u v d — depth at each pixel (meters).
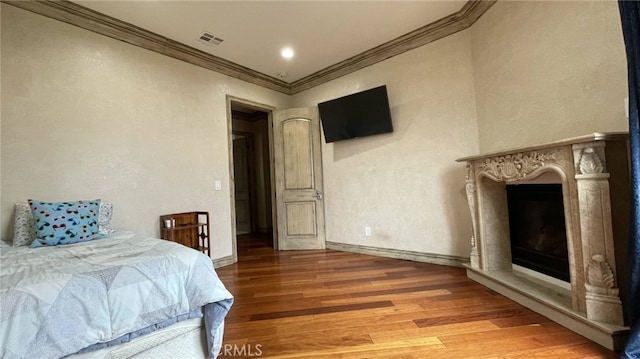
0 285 1.03
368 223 3.76
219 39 3.11
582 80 1.83
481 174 2.43
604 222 1.51
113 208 2.60
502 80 2.52
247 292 2.53
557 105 2.01
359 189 3.84
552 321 1.79
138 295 1.23
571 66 1.90
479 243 2.55
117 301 1.17
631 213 1.38
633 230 1.37
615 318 1.48
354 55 3.68
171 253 1.47
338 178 4.07
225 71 3.69
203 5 2.51
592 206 1.55
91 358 1.12
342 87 3.98
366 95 3.54
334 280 2.77
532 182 2.20
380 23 2.98
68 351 1.02
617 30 1.64
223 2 2.48
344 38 3.24
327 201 4.22
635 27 1.34
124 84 2.74
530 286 2.11
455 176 3.01
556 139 2.03
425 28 3.10
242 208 6.36
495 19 2.57
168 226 2.92
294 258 3.73
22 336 0.96
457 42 2.97
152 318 1.25
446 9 2.81
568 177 1.65
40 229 1.84
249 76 3.99
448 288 2.43
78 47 2.46
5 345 0.93
